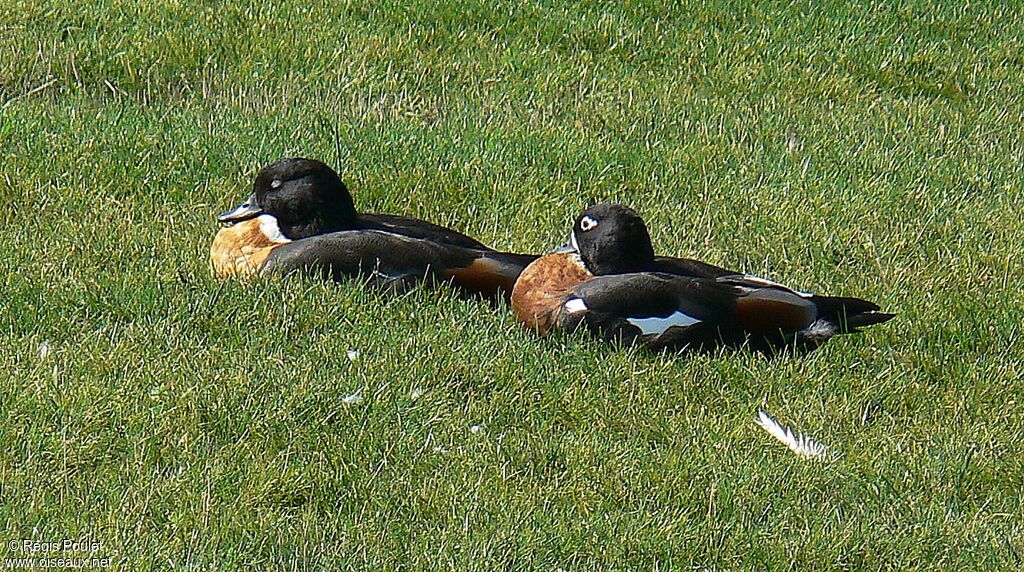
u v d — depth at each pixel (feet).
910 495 32.17
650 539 29.14
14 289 37.40
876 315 38.34
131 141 50.55
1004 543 30.32
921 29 80.79
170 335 35.83
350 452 31.35
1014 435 34.99
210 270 40.70
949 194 55.93
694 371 36.70
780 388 36.47
